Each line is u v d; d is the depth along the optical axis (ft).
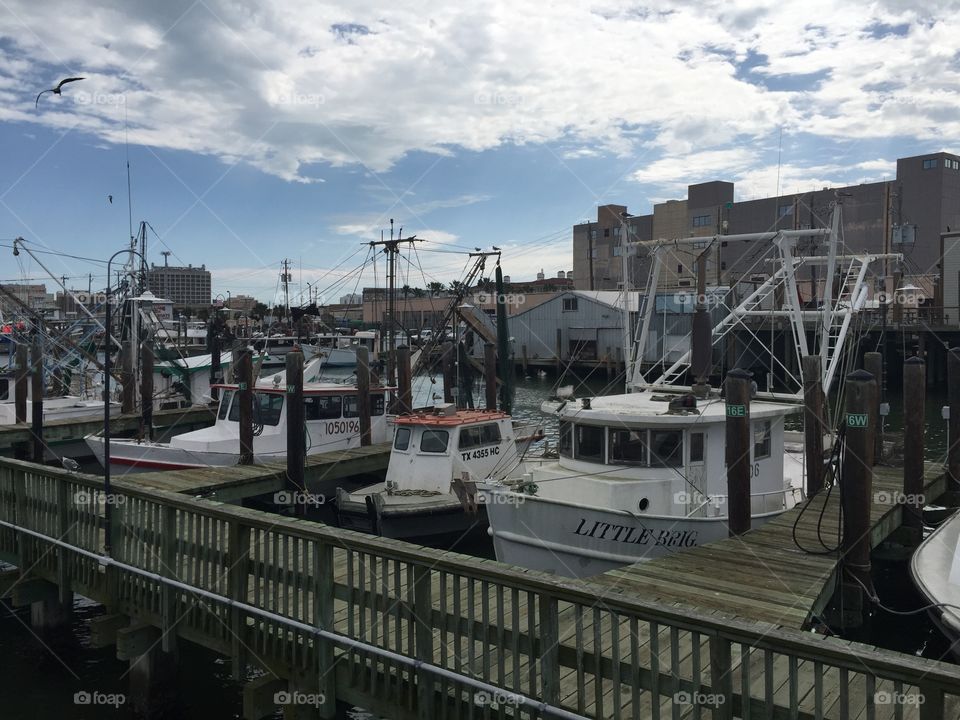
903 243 147.33
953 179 178.09
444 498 46.16
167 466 55.01
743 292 133.28
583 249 229.45
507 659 20.39
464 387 86.07
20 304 89.10
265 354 93.30
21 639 35.45
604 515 33.40
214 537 24.84
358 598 21.61
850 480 30.35
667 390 45.21
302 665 22.24
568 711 17.37
